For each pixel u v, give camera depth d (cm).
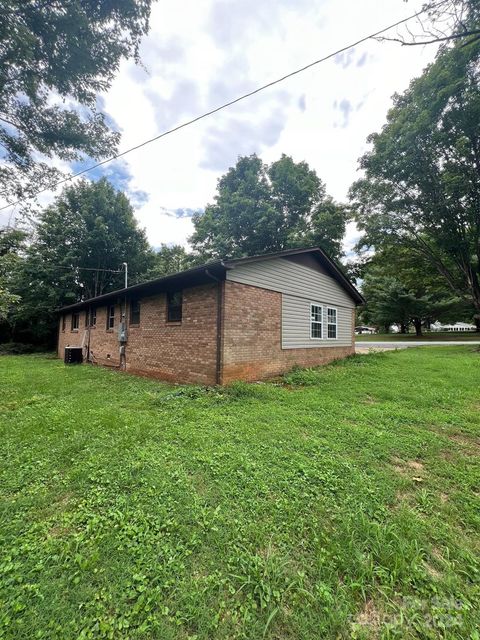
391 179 1577
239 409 509
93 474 284
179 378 785
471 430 411
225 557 185
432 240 1706
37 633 140
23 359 1519
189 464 306
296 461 312
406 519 220
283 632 143
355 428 408
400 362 1116
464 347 1855
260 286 805
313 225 2094
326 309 1116
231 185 2462
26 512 231
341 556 185
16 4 535
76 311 1489
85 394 643
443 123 1290
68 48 628
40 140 806
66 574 172
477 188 1385
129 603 156
